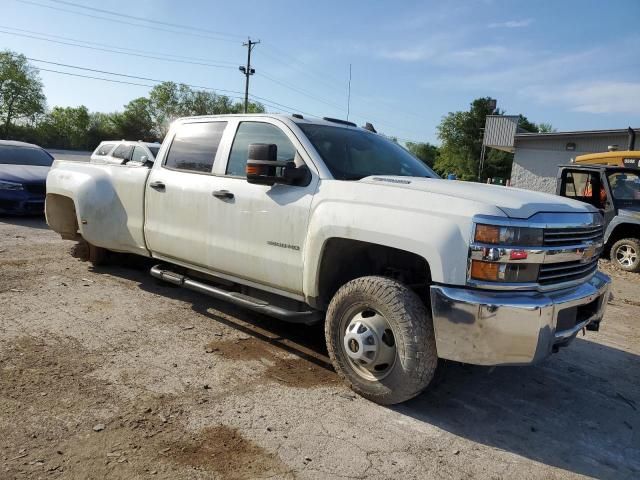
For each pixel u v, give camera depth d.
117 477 2.60
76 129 81.31
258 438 3.04
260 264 4.19
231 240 4.39
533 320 3.04
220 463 2.78
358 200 3.60
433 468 2.88
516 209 3.19
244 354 4.26
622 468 3.03
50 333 4.38
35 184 10.50
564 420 3.58
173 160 5.12
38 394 3.35
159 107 89.75
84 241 6.56
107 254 6.55
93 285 5.89
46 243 8.11
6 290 5.46
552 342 3.19
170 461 2.76
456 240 3.12
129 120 85.62
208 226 4.59
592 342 5.33
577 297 3.41
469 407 3.66
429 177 4.62
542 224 3.20
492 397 3.86
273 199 4.08
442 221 3.20
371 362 3.46
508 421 3.50
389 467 2.86
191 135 5.05
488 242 3.07
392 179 3.78
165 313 5.12
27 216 11.06
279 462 2.82
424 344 3.29
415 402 3.67
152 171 5.24
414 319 3.30
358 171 4.16
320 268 3.80
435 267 3.16
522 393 3.97
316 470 2.78
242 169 4.47
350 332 3.53
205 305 5.45
